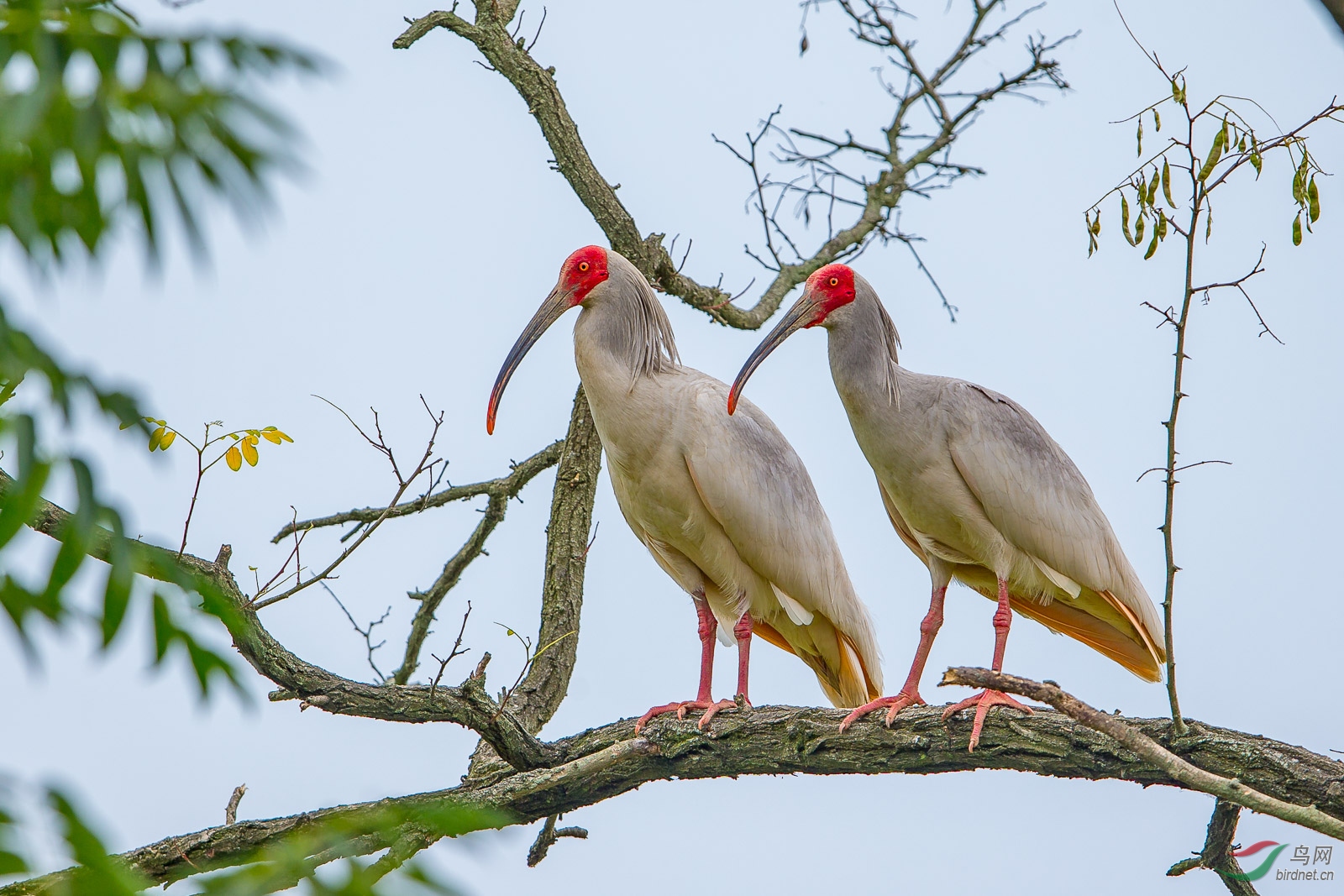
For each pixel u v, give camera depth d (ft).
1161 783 33.76
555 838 42.04
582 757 38.78
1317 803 31.71
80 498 13.15
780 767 37.99
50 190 12.47
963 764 35.86
